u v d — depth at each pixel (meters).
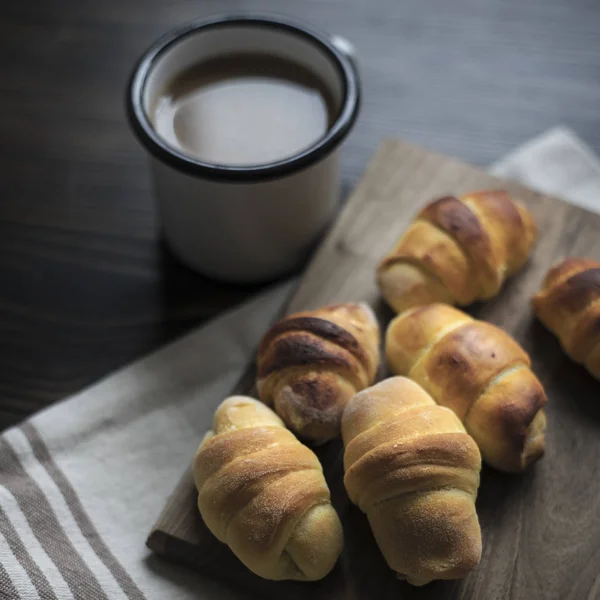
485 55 0.60
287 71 0.51
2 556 0.43
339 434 0.45
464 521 0.41
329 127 0.49
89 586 0.43
